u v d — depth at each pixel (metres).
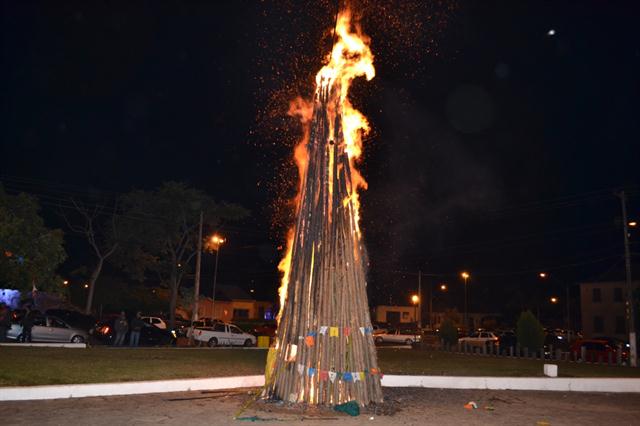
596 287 59.12
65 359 16.45
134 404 10.73
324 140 11.27
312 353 10.27
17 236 25.69
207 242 44.81
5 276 26.12
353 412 9.84
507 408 11.67
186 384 12.61
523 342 26.78
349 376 10.15
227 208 43.78
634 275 56.78
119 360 17.06
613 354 27.94
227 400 11.29
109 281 51.44
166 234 43.25
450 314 63.09
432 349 32.44
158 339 29.94
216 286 68.56
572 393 14.55
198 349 24.64
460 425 9.62
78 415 9.60
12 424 8.84
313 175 11.18
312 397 10.20
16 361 15.17
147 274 48.97
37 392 11.05
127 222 42.41
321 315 10.34
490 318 70.56
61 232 27.98
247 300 67.75
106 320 29.70
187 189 43.25
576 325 66.75
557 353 25.28
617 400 13.46
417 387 14.49
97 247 43.00
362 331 10.56
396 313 73.94
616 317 57.34
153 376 13.45
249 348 27.17
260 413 9.83
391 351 29.41
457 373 16.70
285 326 10.77
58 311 32.81
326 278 10.49
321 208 10.89
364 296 10.73
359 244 11.03
